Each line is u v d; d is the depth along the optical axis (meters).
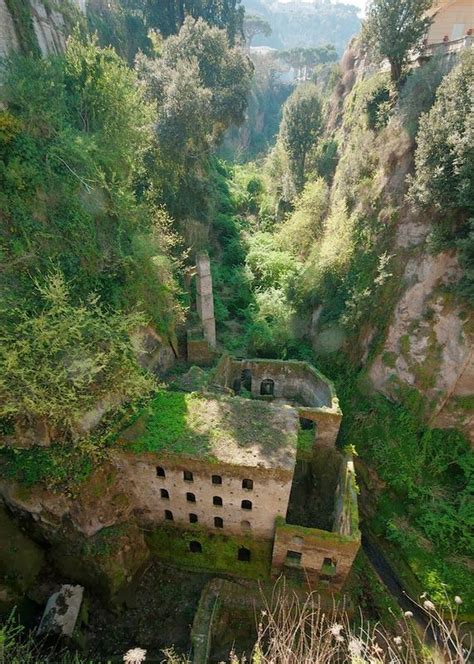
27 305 18.62
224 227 46.75
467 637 21.06
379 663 8.83
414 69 31.69
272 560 21.25
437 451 27.61
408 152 28.69
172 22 54.16
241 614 20.33
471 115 22.30
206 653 18.05
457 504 25.83
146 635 20.02
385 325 29.39
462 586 22.61
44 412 17.45
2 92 21.25
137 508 21.95
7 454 19.69
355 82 45.91
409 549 24.22
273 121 95.38
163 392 23.00
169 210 37.59
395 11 30.39
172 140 35.53
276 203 50.62
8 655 13.75
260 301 36.75
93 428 20.09
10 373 16.80
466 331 25.95
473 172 22.92
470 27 33.47
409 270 28.23
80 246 22.48
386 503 26.55
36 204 21.02
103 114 27.52
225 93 42.75
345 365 31.78
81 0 40.88
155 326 27.23
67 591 19.81
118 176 27.89
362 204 31.73
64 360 18.06
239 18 59.97
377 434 28.38
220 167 58.62
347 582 23.08
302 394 30.44
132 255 25.44
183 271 33.47
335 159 42.84
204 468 19.41
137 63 40.72
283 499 19.64
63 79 25.95
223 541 22.00
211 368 29.08
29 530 20.64
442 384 27.27
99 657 19.11
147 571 22.28
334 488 25.72
